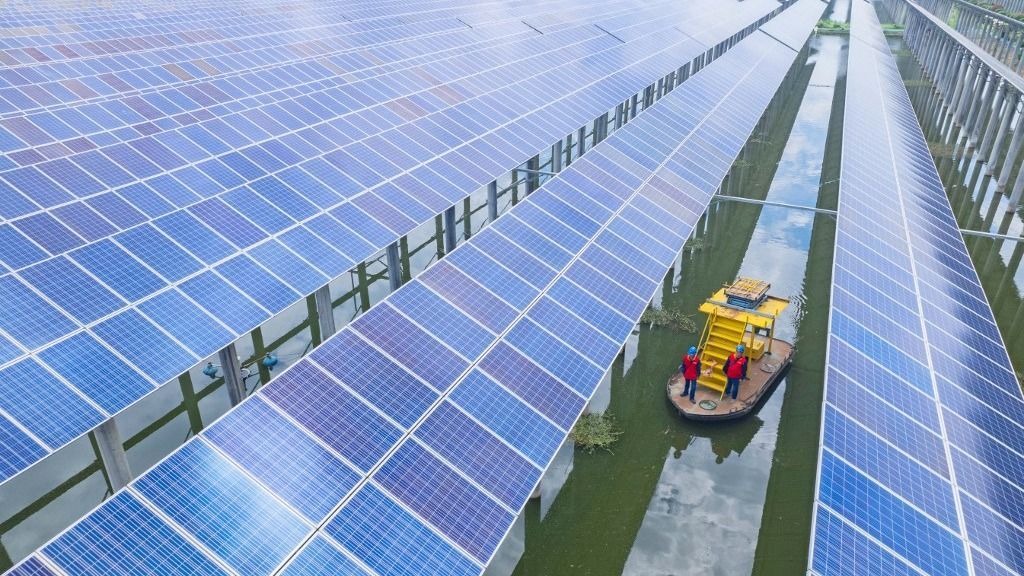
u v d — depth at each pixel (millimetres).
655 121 33562
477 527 13023
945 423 15750
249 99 33781
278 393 14094
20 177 21531
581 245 22219
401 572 11844
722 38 69125
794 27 80438
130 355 16719
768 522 19156
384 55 45594
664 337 27547
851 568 11531
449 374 15961
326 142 29172
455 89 38938
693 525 19078
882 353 17469
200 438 12820
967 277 23875
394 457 13664
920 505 13250
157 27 47906
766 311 23484
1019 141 40156
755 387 23547
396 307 17156
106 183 22625
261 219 22781
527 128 35812
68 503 19578
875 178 29859
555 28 61125
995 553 12594
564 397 16578
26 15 48750
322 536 11922
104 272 18641
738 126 37906
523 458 14680
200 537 11422
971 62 54312
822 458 13602
